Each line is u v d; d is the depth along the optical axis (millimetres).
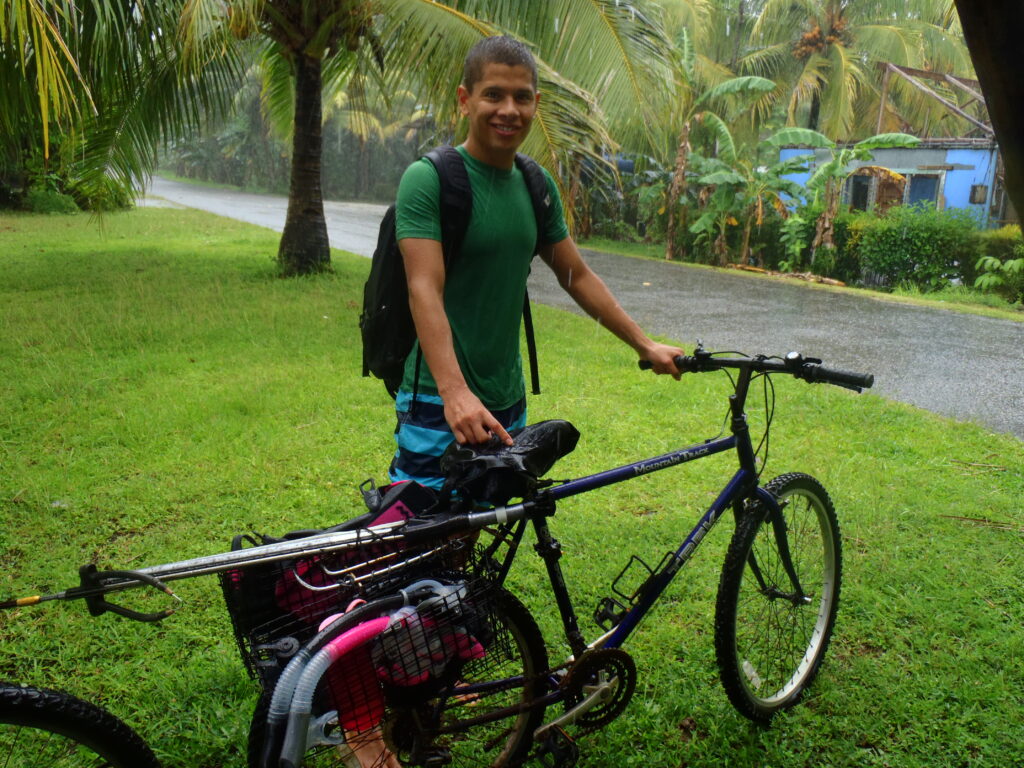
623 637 2342
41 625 3059
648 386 6223
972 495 4289
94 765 1905
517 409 2551
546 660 2270
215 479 4395
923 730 2561
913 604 3234
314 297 9555
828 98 21250
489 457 2008
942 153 15414
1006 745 2498
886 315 10031
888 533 3824
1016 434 5445
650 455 4879
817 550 2832
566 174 7852
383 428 5211
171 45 9031
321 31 10109
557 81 7199
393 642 1875
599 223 20016
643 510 4129
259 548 1851
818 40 20703
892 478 4547
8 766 2027
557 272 2588
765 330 8906
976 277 12383
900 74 16984
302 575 1979
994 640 3004
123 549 3660
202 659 2850
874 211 15164
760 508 2523
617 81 8078
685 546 2410
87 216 20562
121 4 7875
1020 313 10523
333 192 40719
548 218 2471
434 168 2205
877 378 6832
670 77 8688
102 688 2725
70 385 5969
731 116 19500
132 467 4562
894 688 2744
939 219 12805
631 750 2486
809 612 2816
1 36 5281
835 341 8359
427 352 2158
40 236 15992
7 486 4262
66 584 3340
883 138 13758
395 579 1992
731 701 2504
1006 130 1543
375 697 1934
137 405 5582
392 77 8828
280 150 39906
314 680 1735
